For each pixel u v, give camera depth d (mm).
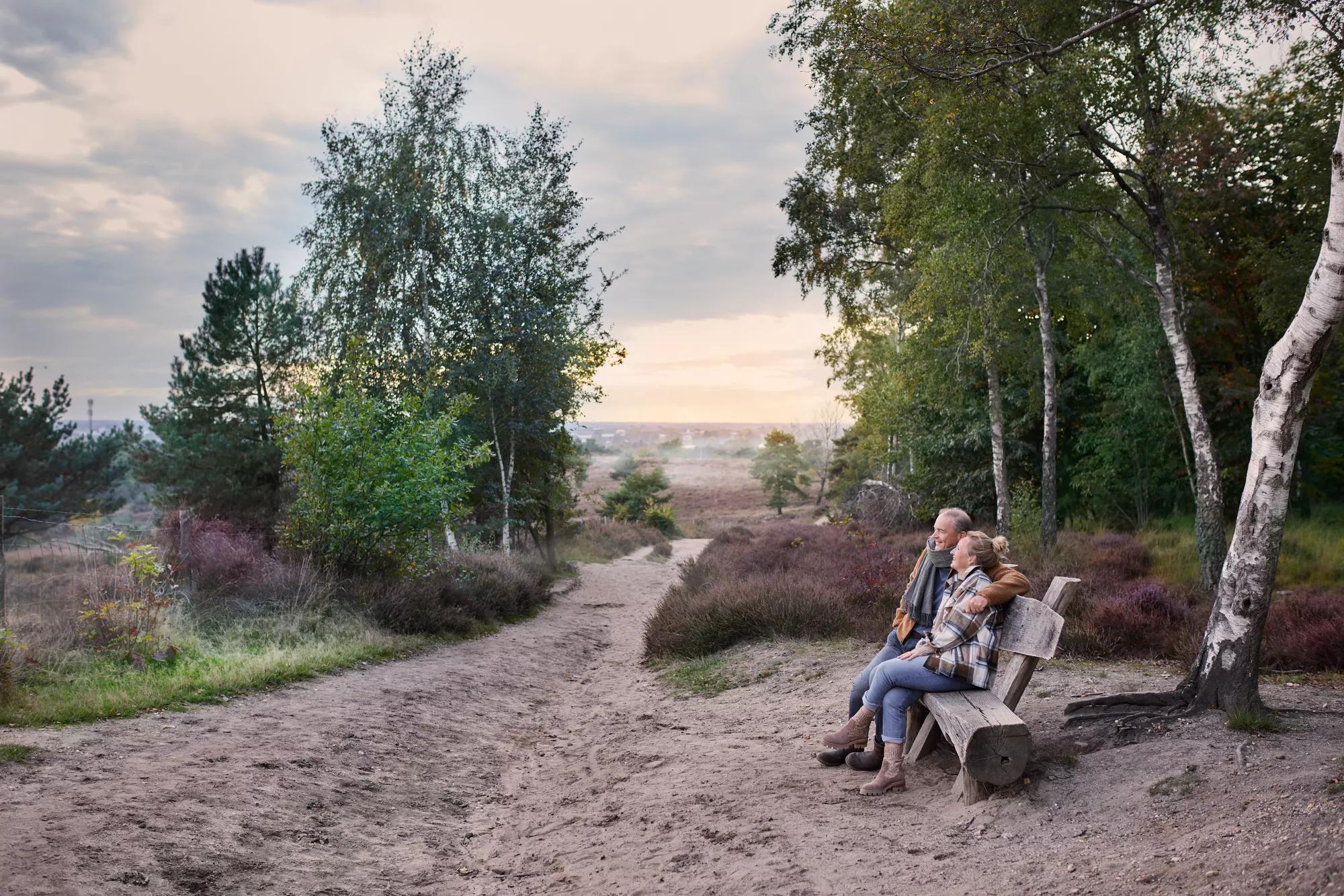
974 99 13164
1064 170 14898
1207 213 16547
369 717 7383
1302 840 3029
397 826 5105
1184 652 7719
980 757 4258
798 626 10805
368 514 13180
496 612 14992
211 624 10414
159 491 27266
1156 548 17094
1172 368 21578
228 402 26922
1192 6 12086
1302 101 14898
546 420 24172
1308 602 8953
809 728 6785
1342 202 4801
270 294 26953
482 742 7410
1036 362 23656
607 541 39156
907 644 5254
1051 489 18062
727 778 5531
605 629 15945
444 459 14461
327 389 13875
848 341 30031
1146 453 22500
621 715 8594
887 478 32281
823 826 4344
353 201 21328
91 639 8469
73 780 4797
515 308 22016
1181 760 4375
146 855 3918
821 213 24250
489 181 22328
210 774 5242
